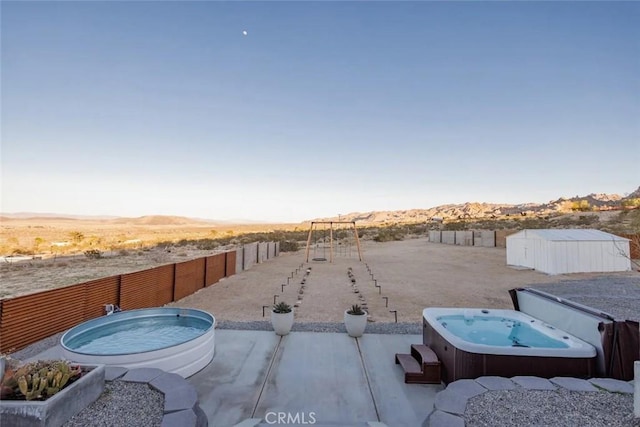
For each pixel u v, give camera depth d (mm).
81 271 16969
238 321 8555
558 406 3668
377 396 4809
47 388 3395
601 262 16891
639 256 17953
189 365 5441
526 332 6305
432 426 3277
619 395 3900
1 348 6137
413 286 13719
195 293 12648
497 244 29422
